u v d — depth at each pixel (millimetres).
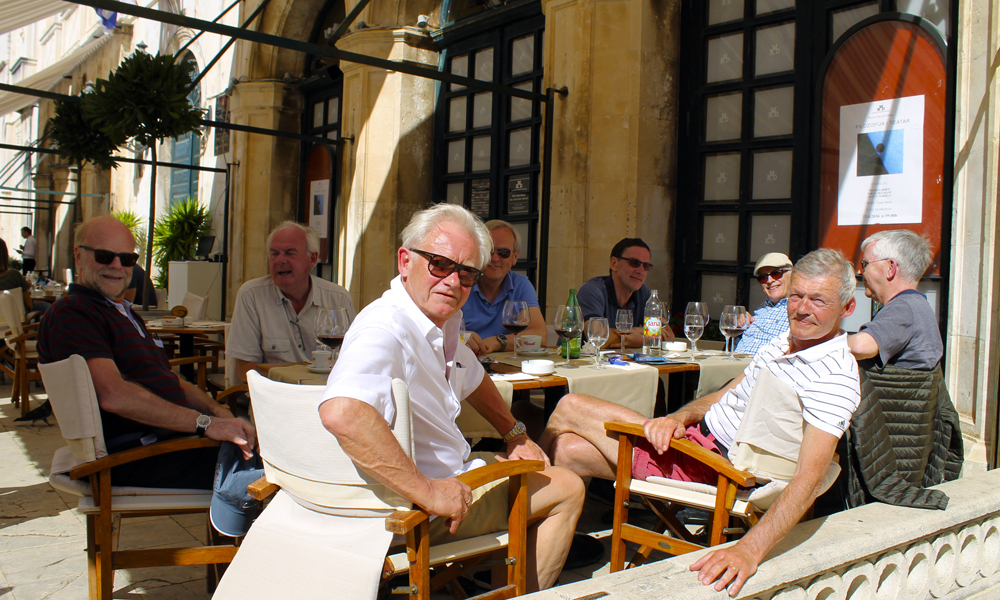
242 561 1815
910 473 2566
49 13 9055
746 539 1904
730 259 5625
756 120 5457
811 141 5102
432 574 2168
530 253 7102
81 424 2154
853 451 2467
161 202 14578
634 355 3621
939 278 4379
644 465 2615
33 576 2682
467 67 7922
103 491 2102
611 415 2709
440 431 2012
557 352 3744
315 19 10109
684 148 5840
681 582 1790
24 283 7266
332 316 2830
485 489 2082
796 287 2303
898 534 2186
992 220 3791
